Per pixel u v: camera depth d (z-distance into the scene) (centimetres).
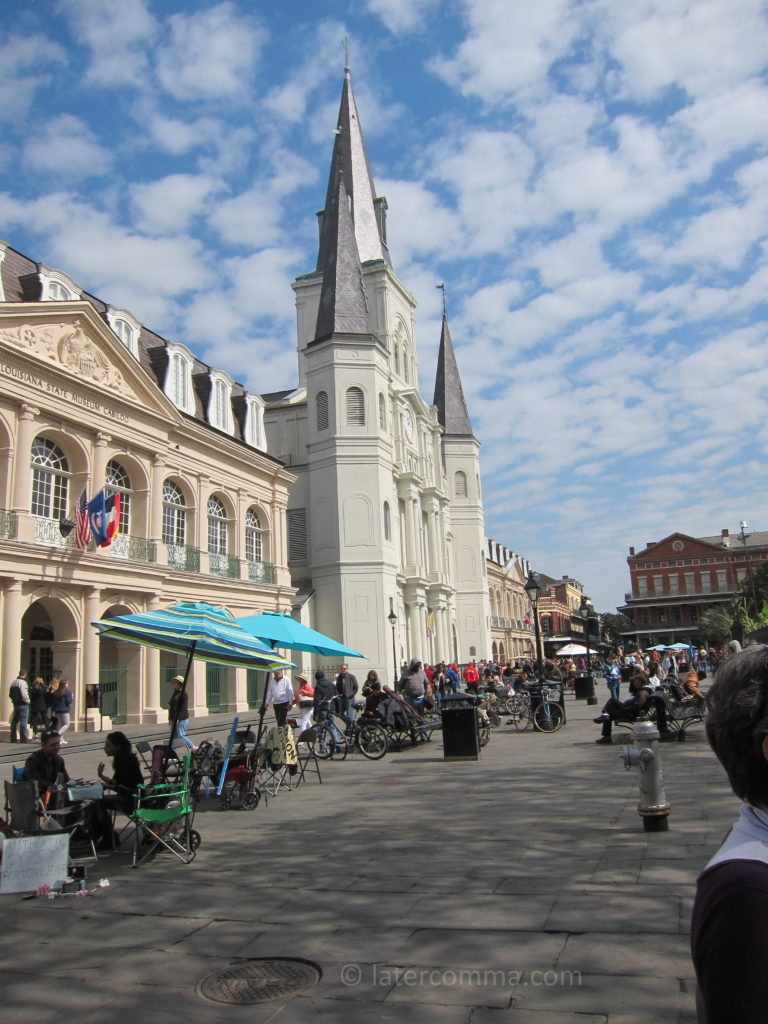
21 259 2414
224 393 3472
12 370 2181
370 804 1068
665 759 1330
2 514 2136
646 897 592
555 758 1432
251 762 1135
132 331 2936
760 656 175
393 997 443
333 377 4159
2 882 685
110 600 2522
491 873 684
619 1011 410
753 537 11988
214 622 991
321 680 2022
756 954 136
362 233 5072
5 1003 460
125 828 979
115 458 2644
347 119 5259
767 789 165
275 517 3672
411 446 4891
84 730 2322
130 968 508
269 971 493
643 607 11512
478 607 5606
